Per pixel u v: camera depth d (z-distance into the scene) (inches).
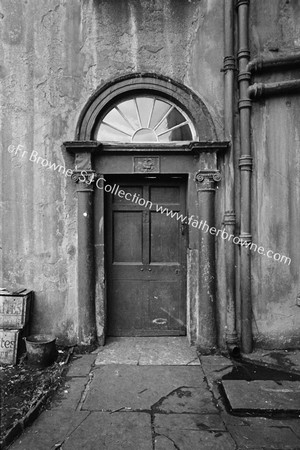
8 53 149.1
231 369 132.1
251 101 148.9
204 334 145.5
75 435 94.1
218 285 150.1
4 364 134.2
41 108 149.2
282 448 89.7
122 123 152.9
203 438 93.1
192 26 150.7
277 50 150.9
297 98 151.6
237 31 150.4
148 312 162.6
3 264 149.8
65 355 141.8
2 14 149.3
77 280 149.5
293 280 151.4
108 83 145.9
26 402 106.9
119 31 149.9
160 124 153.6
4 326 139.9
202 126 147.7
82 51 149.3
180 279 161.9
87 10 149.4
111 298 161.9
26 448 89.1
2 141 149.3
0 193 149.4
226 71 148.3
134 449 88.7
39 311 149.8
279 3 151.7
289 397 111.0
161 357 141.8
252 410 104.4
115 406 107.7
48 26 149.2
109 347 150.7
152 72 146.4
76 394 114.2
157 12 150.4
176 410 105.9
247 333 146.3
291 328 151.1
